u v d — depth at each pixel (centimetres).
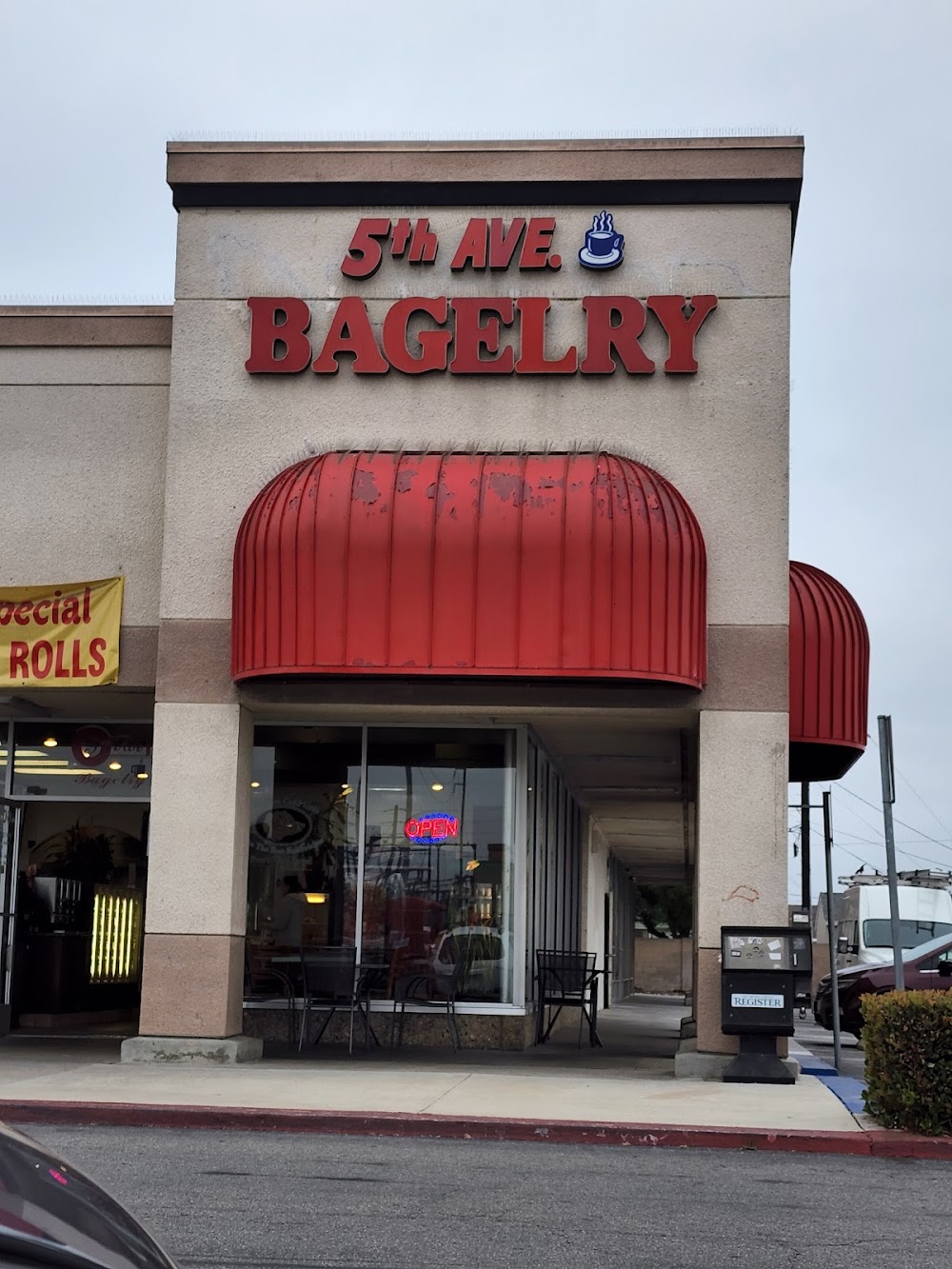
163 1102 1166
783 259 1559
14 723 1875
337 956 1689
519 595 1429
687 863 3256
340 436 1579
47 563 1662
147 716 1862
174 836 1526
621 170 1580
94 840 2280
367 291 1600
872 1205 862
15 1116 1146
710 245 1570
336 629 1440
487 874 1703
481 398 1571
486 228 1589
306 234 1612
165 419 1672
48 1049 1719
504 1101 1210
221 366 1600
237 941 1541
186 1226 757
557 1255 720
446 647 1428
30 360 1697
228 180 1617
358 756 1730
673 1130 1085
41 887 2125
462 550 1435
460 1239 745
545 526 1432
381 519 1447
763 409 1537
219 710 1545
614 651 1416
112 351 1692
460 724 1709
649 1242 751
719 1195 884
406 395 1579
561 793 2148
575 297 1579
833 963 1622
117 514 1662
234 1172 913
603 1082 1366
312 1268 682
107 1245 304
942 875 3152
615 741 1850
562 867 2170
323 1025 1697
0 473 1681
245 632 1488
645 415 1549
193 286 1612
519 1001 1688
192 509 1578
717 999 1449
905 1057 1092
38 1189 315
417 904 1705
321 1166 944
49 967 2075
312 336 1598
